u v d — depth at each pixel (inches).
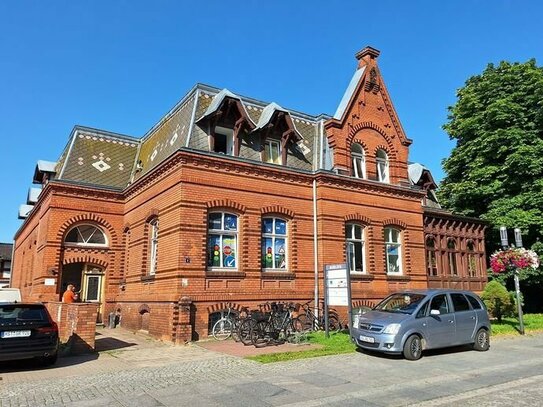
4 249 2234.3
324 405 294.2
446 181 1272.1
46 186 813.2
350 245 783.7
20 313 425.1
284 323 595.5
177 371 408.2
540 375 389.7
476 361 459.2
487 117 1107.9
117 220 850.1
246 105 784.9
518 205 1070.4
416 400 306.2
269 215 711.7
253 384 354.0
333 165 786.8
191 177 636.1
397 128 885.2
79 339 514.6
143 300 697.0
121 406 293.4
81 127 899.4
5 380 376.8
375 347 468.8
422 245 874.8
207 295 617.3
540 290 1147.9
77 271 821.9
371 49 887.7
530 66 1097.4
